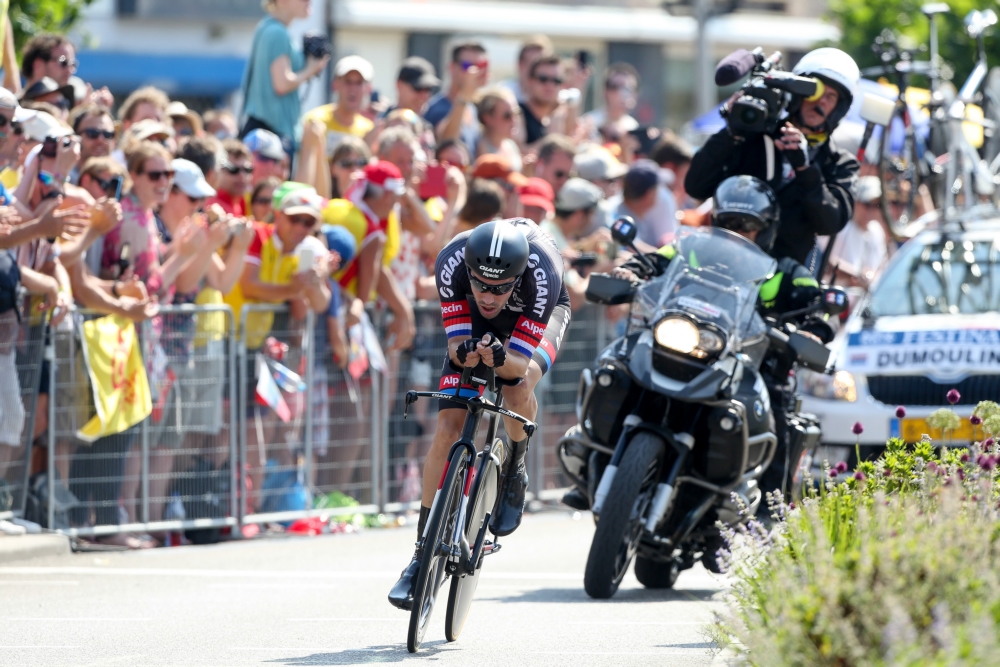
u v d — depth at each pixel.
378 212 32.62
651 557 22.67
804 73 24.91
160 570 25.84
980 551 12.66
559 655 16.98
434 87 39.09
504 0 76.38
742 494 22.16
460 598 18.03
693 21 79.81
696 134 54.59
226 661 16.70
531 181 35.91
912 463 17.59
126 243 28.38
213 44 77.06
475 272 16.42
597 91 78.25
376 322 33.28
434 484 17.89
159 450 29.28
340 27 70.75
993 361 30.17
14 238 25.42
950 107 35.69
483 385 17.50
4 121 25.22
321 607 21.59
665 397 21.77
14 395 26.72
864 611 11.48
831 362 25.66
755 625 13.22
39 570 25.47
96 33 74.94
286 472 31.62
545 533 32.16
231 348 30.27
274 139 33.47
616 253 29.55
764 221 23.12
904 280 33.25
